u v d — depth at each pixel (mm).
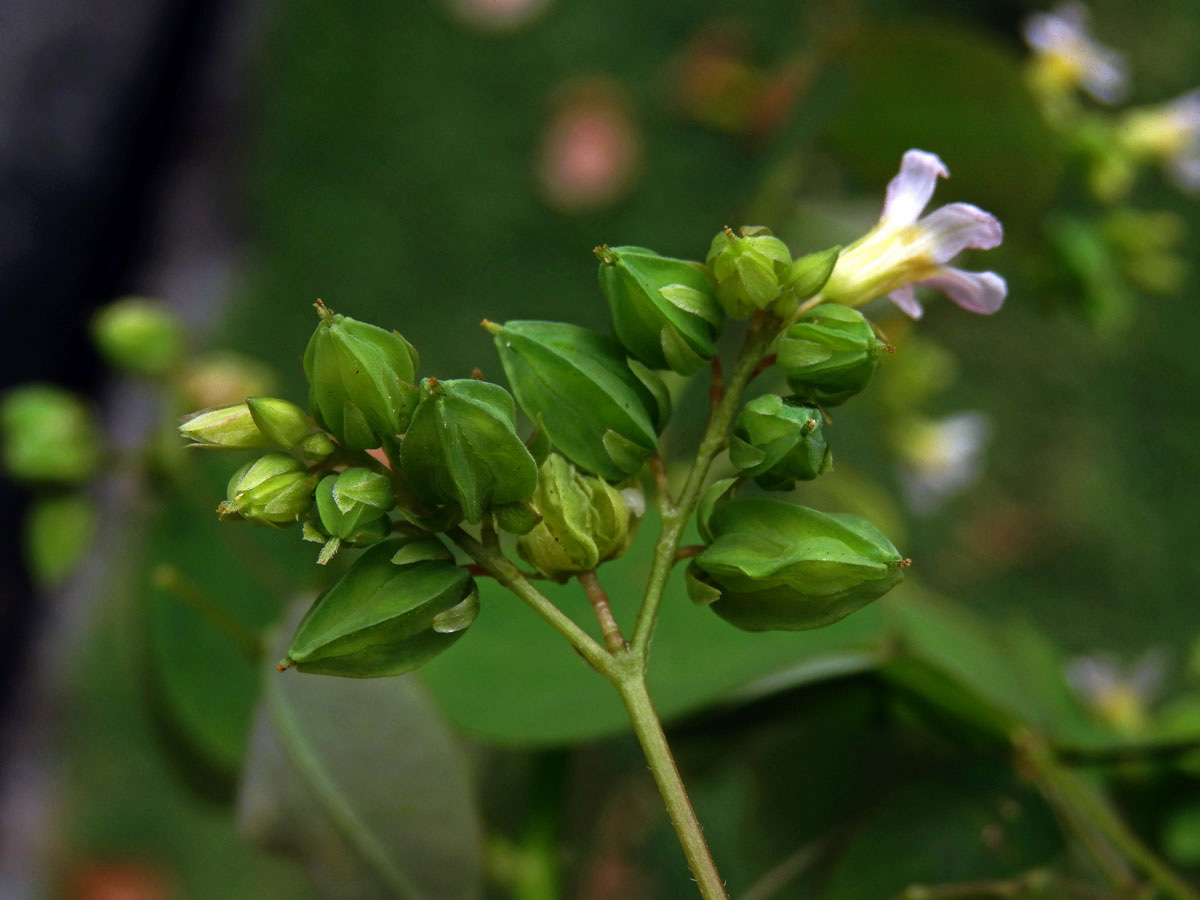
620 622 147
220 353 448
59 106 437
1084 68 188
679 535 123
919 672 151
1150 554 403
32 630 394
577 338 126
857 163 188
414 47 514
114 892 359
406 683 142
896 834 152
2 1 438
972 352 424
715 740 157
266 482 120
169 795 375
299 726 142
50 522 173
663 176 481
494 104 503
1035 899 146
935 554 398
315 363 120
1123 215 190
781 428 121
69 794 375
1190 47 458
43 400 170
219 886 361
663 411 126
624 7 515
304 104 502
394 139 496
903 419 212
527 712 145
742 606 122
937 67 170
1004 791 152
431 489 120
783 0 501
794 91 192
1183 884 146
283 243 476
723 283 125
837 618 122
